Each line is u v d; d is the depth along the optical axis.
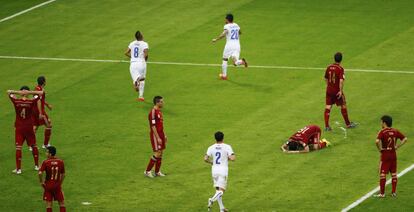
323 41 134.75
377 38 134.88
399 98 114.19
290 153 99.50
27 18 148.75
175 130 106.31
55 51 135.00
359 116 109.25
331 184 92.00
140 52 114.31
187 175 95.00
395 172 88.56
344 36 136.25
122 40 138.12
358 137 103.38
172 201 89.00
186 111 112.00
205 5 151.12
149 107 113.88
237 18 144.75
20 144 95.62
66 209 87.50
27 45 137.75
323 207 86.88
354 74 122.56
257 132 105.12
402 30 137.38
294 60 128.25
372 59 127.44
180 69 126.56
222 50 133.25
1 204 88.94
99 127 108.06
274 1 151.62
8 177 95.19
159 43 136.38
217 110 112.12
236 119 109.12
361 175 93.88
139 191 91.38
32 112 95.81
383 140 87.81
